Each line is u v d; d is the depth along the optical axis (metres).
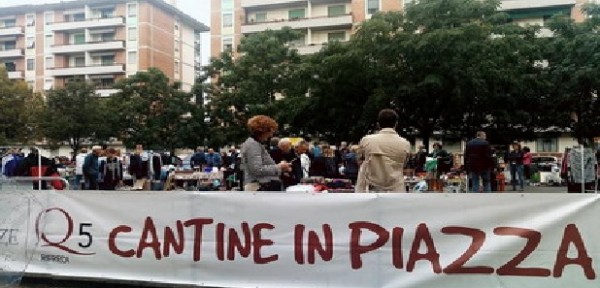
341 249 5.08
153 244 5.70
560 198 4.54
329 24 55.22
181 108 43.00
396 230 4.94
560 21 30.84
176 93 43.84
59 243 6.11
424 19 28.20
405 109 29.52
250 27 57.28
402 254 4.92
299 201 5.21
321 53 32.44
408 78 27.59
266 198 5.30
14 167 14.42
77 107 45.19
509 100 28.44
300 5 57.97
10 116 43.62
